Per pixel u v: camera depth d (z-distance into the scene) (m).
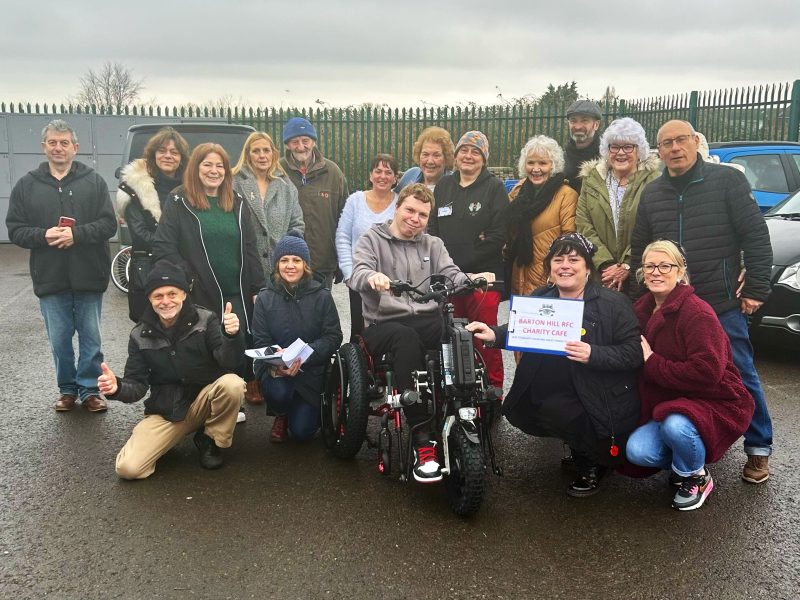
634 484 4.04
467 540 3.37
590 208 4.79
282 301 4.62
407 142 17.47
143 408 5.23
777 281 6.06
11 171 15.49
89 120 15.56
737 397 3.65
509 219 5.06
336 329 4.63
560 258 3.81
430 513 3.64
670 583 3.01
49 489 3.89
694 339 3.60
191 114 16.77
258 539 3.37
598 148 5.38
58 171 5.02
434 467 3.49
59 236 4.82
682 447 3.56
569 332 3.70
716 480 4.03
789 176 9.48
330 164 6.09
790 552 3.25
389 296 4.21
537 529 3.48
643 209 4.23
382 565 3.15
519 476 4.13
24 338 7.36
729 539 3.37
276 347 4.27
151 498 3.80
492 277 3.86
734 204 3.92
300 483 4.00
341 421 4.12
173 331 4.09
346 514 3.62
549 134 17.16
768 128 14.09
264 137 5.44
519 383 3.98
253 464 4.28
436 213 5.23
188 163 4.84
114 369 6.25
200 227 4.75
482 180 5.11
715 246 3.96
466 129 17.42
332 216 6.02
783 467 4.19
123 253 9.91
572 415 3.75
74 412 5.12
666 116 15.84
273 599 2.89
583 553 3.26
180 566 3.13
